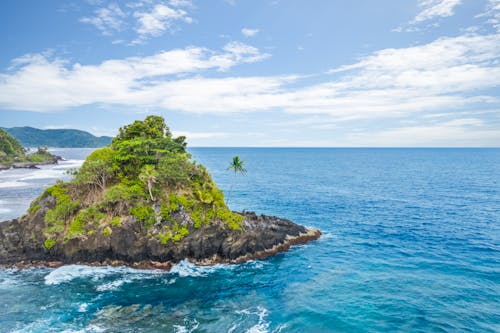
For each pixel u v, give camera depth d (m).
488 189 108.75
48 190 52.56
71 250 46.69
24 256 47.47
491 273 43.72
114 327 31.73
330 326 32.28
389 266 46.84
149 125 64.88
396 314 34.22
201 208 50.78
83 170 53.09
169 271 45.19
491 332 30.94
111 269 45.41
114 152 58.81
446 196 97.44
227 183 128.50
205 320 33.25
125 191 50.19
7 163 185.38
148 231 47.22
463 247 53.84
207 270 45.81
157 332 30.97
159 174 51.88
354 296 38.31
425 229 64.19
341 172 174.12
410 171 175.00
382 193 104.31
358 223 69.00
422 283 41.25
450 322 32.59
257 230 52.94
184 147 67.00
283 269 46.31
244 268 46.66
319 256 51.06
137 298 37.62
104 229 46.75
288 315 34.31
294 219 72.06
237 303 36.88
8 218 68.75
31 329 31.14
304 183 129.00
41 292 38.62
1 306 35.34
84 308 35.19
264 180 138.75
